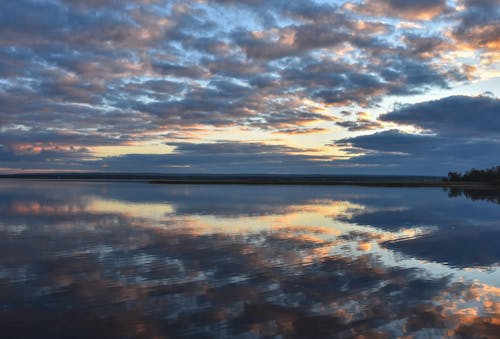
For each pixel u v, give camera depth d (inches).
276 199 1768.0
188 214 1117.1
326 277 450.6
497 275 461.1
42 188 3073.3
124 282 429.7
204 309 344.5
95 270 482.6
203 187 3260.3
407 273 469.4
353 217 1058.1
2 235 750.5
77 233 774.5
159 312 337.4
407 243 671.8
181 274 464.1
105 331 299.6
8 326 307.9
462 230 827.4
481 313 335.0
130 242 677.3
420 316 327.3
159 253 585.9
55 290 399.2
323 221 970.1
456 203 1567.4
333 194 2212.1
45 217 1042.1
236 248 625.0
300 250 610.5
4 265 507.2
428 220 998.4
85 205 1414.9
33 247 630.5
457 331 298.5
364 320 320.2
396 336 289.4
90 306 351.6
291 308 347.3
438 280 437.4
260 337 288.5
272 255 573.0
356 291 396.5
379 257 560.7
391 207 1376.7
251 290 400.5
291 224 912.3
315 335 291.4
